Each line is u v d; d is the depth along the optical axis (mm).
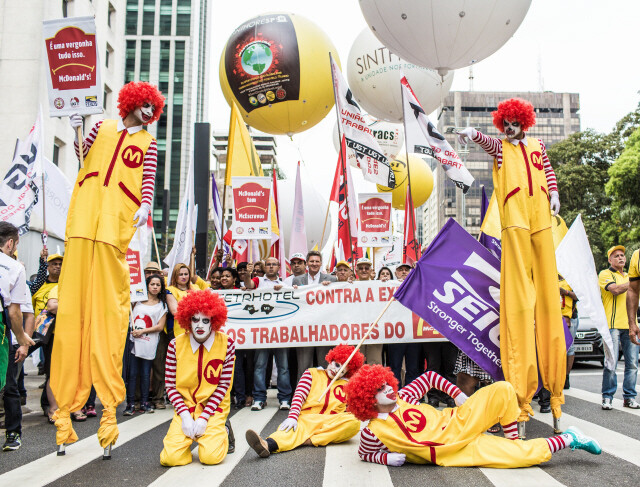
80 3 27969
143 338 7594
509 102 5832
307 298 8172
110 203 5176
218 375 5219
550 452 4520
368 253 12938
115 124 5359
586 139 34969
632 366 7383
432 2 7695
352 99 9664
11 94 23406
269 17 10562
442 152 7879
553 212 6008
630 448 5125
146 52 63469
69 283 5035
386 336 8062
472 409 4699
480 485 4008
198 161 11086
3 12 23750
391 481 4152
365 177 9578
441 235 5902
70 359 4988
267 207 9898
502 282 5695
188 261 9523
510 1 7863
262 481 4211
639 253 6781
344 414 5605
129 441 5781
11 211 8281
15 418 5410
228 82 10844
